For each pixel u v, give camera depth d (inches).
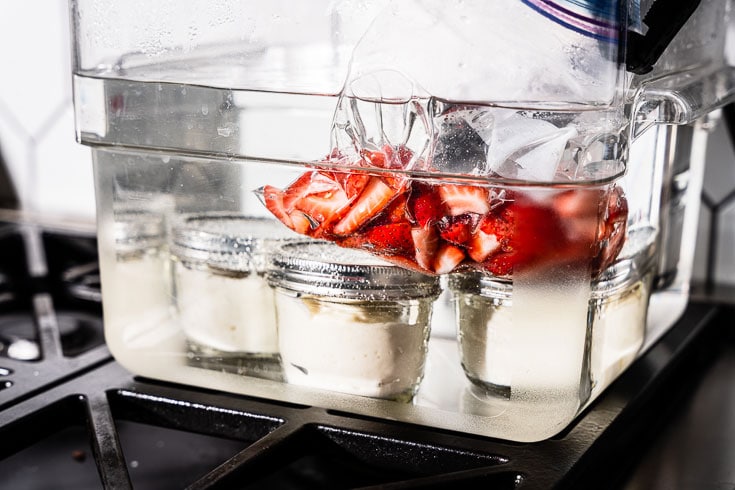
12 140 38.0
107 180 20.8
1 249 33.6
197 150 18.8
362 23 19.4
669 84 19.2
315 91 18.2
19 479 24.9
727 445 20.5
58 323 27.9
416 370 18.5
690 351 25.1
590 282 16.8
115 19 19.0
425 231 17.1
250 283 19.6
